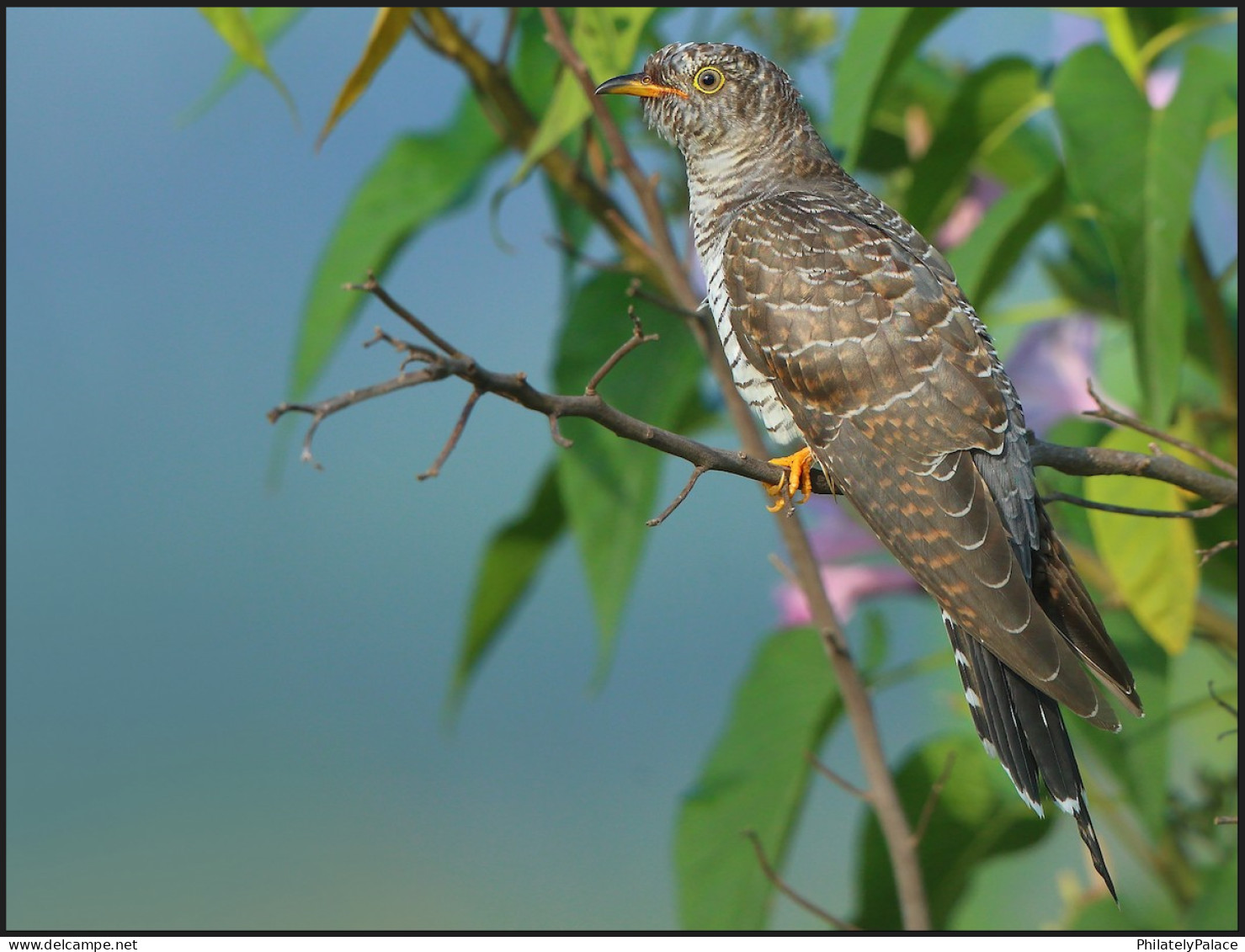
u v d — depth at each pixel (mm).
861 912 8516
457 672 9617
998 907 9102
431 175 9164
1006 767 6438
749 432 8062
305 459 4461
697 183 8734
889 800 7309
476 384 4895
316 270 9039
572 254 8492
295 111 7449
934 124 9180
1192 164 7207
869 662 8828
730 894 8094
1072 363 9141
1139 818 7926
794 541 7520
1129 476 6945
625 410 8594
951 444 6973
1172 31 8125
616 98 9367
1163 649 8219
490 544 9391
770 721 8406
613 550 8359
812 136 8648
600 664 8180
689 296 8133
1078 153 7305
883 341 7188
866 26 7875
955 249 8062
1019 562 6805
